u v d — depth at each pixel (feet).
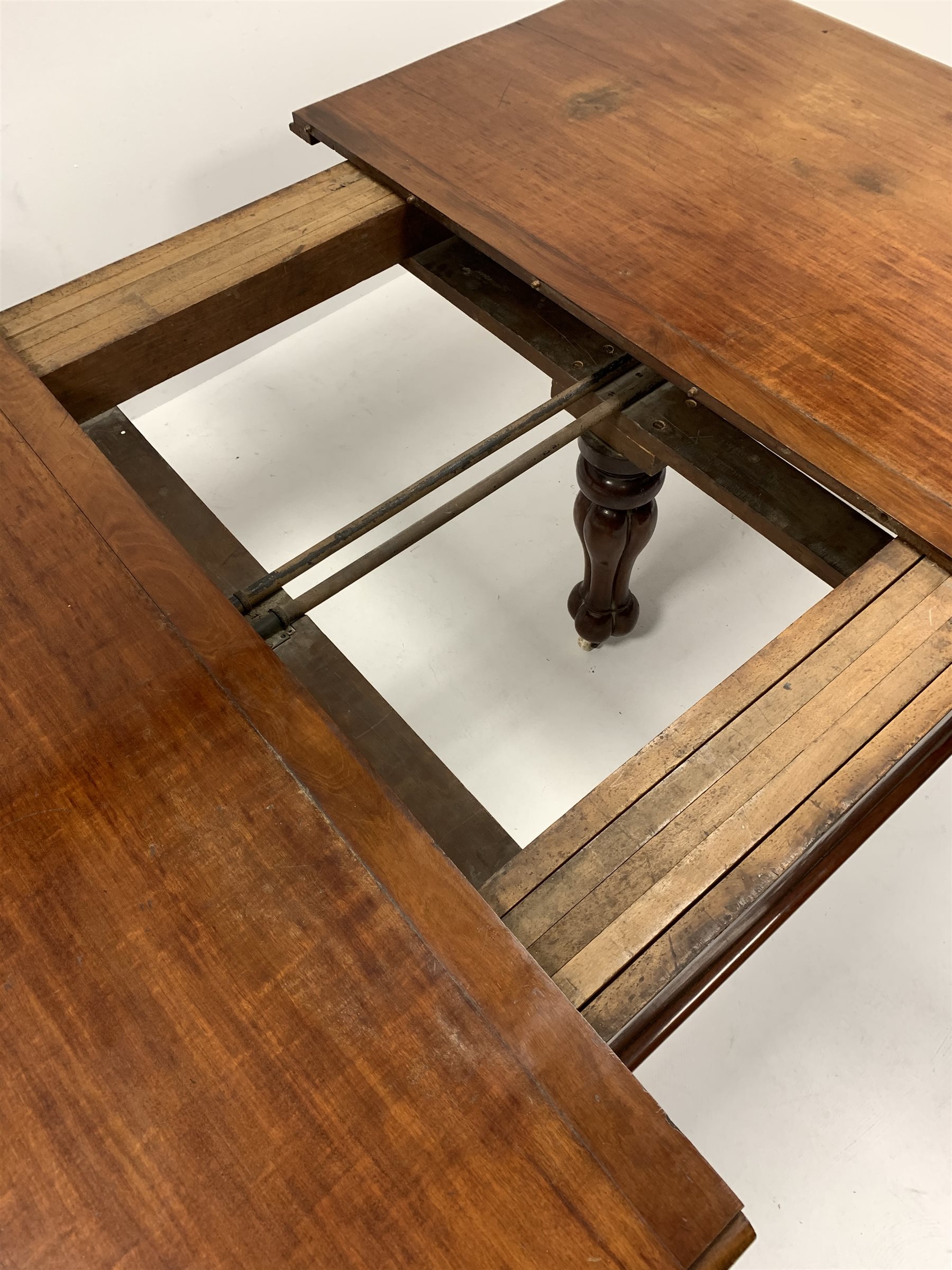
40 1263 1.94
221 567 3.99
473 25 6.97
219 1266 1.93
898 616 2.87
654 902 2.38
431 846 2.41
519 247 3.71
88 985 2.22
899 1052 5.35
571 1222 1.98
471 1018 2.19
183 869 2.37
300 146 6.77
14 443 3.13
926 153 4.11
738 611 6.70
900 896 5.81
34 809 2.45
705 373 3.31
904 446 3.13
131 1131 2.06
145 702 2.62
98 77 5.70
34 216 5.98
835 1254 4.82
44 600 2.79
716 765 2.59
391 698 6.29
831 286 3.58
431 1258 1.94
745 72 4.50
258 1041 2.16
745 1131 5.13
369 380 7.77
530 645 6.53
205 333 3.78
